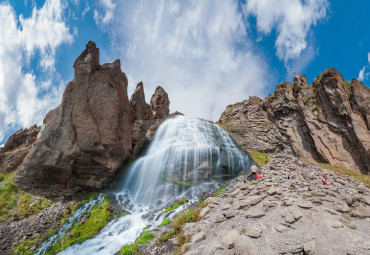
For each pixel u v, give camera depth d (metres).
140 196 17.56
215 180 18.67
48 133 17.00
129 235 12.02
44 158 16.20
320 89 26.61
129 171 19.56
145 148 23.00
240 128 32.38
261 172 16.97
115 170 18.81
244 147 28.25
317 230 7.06
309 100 27.58
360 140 21.73
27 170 16.23
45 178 16.64
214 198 12.59
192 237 8.42
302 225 7.39
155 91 31.98
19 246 12.03
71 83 17.75
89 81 17.91
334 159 23.06
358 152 22.16
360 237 6.56
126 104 21.67
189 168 18.89
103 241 11.84
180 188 17.61
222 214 9.48
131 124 24.39
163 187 17.75
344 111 23.62
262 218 8.23
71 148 16.45
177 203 15.09
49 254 11.52
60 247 11.90
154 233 10.41
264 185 11.88
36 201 15.30
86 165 17.55
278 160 20.97
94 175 17.94
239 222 8.27
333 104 24.66
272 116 31.55
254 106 35.31
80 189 17.27
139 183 18.83
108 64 20.28
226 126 35.09
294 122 28.38
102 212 14.69
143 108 28.14
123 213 14.88
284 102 30.39
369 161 21.08
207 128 28.27
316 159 24.69
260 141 29.59
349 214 8.36
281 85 32.75
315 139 24.94
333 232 6.92
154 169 19.41
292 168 17.78
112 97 18.41
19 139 24.19
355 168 21.75
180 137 24.17
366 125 22.75
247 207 9.69
